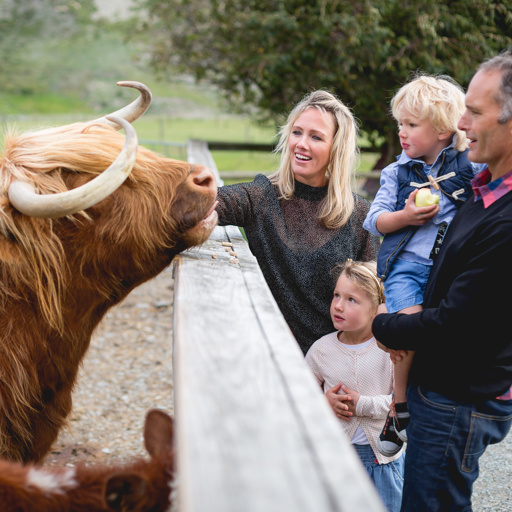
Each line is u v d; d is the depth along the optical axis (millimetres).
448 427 2008
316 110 2736
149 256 2359
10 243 2168
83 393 4625
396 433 2328
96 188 2004
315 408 1215
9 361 2246
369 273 2590
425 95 2391
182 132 18828
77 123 2496
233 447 1062
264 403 1224
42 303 2223
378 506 923
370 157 13539
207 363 1411
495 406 1997
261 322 1713
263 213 2729
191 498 928
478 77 1839
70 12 35000
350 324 2602
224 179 10438
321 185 2855
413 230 2387
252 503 921
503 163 1881
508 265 1798
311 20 8891
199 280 2105
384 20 8703
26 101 27812
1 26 33969
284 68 9328
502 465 3627
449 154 2398
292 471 1002
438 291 2031
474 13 8242
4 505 1437
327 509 911
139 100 2580
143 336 5742
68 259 2270
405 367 2209
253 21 9156
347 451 1068
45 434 2484
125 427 4164
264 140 16844
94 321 2486
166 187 2350
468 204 2020
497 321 1869
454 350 1965
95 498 1451
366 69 9500
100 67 31281
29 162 2184
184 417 1154
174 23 11062
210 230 2410
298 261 2742
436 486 2035
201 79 11438
